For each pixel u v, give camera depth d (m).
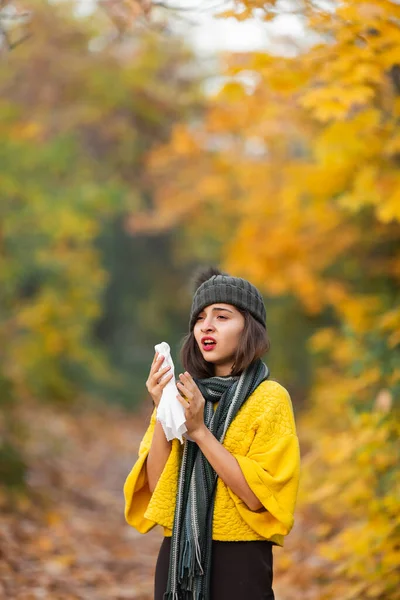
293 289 9.98
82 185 13.88
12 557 6.39
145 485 3.53
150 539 8.35
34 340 16.83
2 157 11.30
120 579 6.61
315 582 6.00
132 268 26.98
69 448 13.61
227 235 12.84
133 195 14.64
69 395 19.31
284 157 10.25
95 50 11.44
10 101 11.79
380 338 6.77
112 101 12.36
